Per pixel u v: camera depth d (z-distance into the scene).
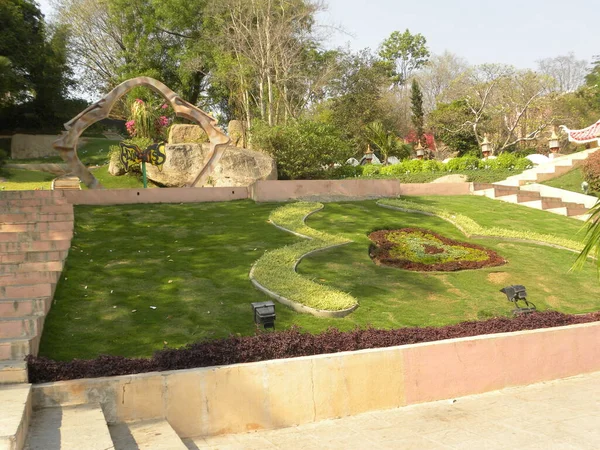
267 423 6.14
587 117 45.66
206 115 16.98
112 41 41.53
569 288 11.39
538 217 17.09
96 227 12.09
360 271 10.89
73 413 5.25
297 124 23.62
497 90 40.72
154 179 20.36
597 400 6.93
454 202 17.95
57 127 38.56
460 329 7.72
